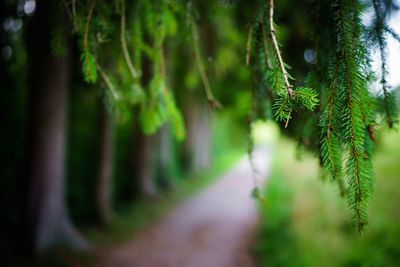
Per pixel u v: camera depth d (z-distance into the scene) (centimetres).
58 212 561
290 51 335
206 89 201
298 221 655
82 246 600
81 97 798
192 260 628
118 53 198
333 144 107
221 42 442
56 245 556
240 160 2234
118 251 652
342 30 111
